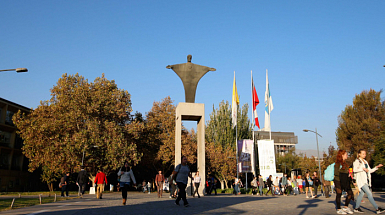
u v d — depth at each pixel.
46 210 10.62
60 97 39.09
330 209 10.43
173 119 51.88
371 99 51.91
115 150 37.56
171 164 52.22
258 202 14.51
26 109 52.44
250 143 43.62
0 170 45.88
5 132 48.66
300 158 90.44
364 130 51.44
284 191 32.84
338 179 9.25
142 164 54.66
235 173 59.34
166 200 16.80
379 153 44.47
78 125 38.75
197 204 13.07
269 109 41.94
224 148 58.50
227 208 10.98
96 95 40.03
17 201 15.64
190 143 51.69
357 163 9.30
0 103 46.97
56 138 38.53
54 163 37.16
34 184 53.59
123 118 43.59
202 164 24.61
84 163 38.19
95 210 10.43
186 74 25.81
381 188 50.09
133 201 16.14
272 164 39.94
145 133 51.88
